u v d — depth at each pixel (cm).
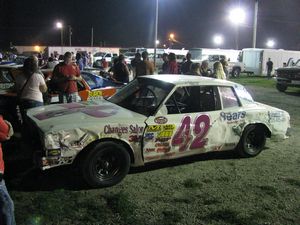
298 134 867
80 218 419
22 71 662
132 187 513
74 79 770
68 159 477
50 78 842
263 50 3272
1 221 321
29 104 650
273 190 523
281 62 3391
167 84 586
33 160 493
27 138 528
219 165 623
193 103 591
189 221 426
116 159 514
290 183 556
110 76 1195
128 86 639
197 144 586
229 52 3881
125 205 450
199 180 552
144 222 418
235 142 637
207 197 493
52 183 510
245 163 640
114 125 504
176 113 566
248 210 461
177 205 464
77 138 479
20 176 527
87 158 488
